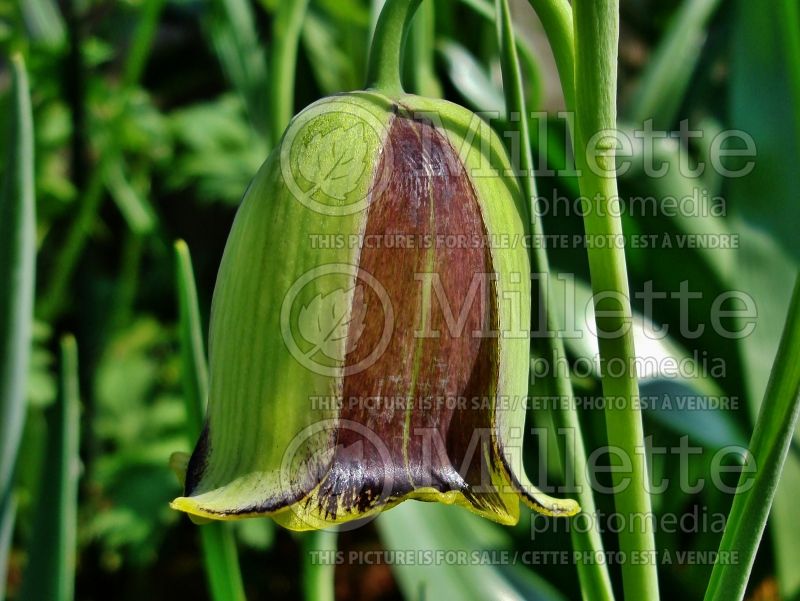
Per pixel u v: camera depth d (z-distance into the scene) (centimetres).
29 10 40
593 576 19
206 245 51
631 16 43
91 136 41
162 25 52
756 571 27
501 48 19
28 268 21
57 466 21
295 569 40
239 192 44
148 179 47
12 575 38
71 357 21
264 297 18
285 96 23
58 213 40
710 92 33
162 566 41
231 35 33
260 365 18
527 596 25
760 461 18
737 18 26
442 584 25
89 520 38
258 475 18
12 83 21
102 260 50
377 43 18
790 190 26
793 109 26
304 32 31
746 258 26
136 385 43
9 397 22
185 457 19
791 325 18
